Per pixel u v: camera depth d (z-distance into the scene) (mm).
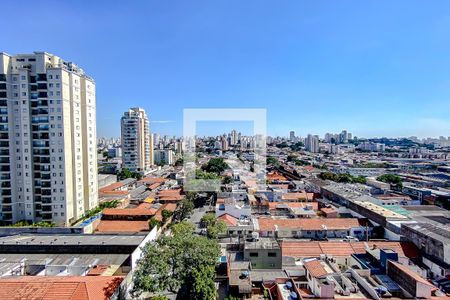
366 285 31828
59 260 40094
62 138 58812
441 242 39312
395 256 35219
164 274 32094
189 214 70562
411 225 47219
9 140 58344
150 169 146875
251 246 41312
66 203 59406
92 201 69312
